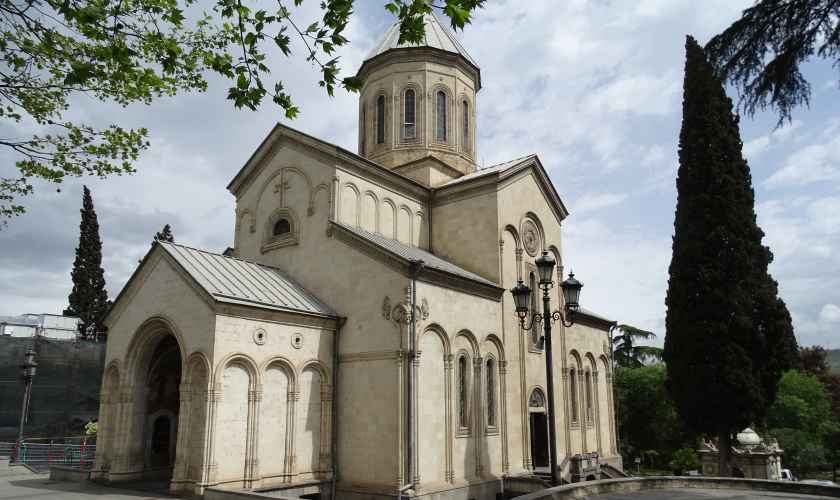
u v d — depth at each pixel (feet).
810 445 147.43
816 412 165.68
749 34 34.55
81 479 69.26
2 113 36.83
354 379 67.62
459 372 72.08
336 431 67.36
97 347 143.02
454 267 80.94
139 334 66.23
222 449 56.65
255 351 60.85
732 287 81.56
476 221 85.25
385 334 66.03
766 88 34.83
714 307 81.56
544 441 85.25
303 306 67.72
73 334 161.68
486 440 73.00
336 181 76.33
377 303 67.62
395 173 84.02
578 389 98.02
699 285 82.99
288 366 63.82
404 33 29.55
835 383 205.87
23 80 35.86
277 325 63.67
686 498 48.91
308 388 65.82
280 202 82.79
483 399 73.87
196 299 60.49
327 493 64.75
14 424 130.82
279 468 61.41
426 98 98.43
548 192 97.66
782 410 160.25
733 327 80.53
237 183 90.07
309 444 64.59
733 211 83.82
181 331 61.21
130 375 66.59
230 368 58.75
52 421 133.90
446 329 69.92
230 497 51.57
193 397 58.95
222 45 41.45
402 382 63.36
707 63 36.68
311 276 75.41
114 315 71.15
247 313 60.75
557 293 96.27
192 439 57.77
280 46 30.37
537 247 92.48
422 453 63.57
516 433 78.84
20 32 33.06
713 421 80.84
